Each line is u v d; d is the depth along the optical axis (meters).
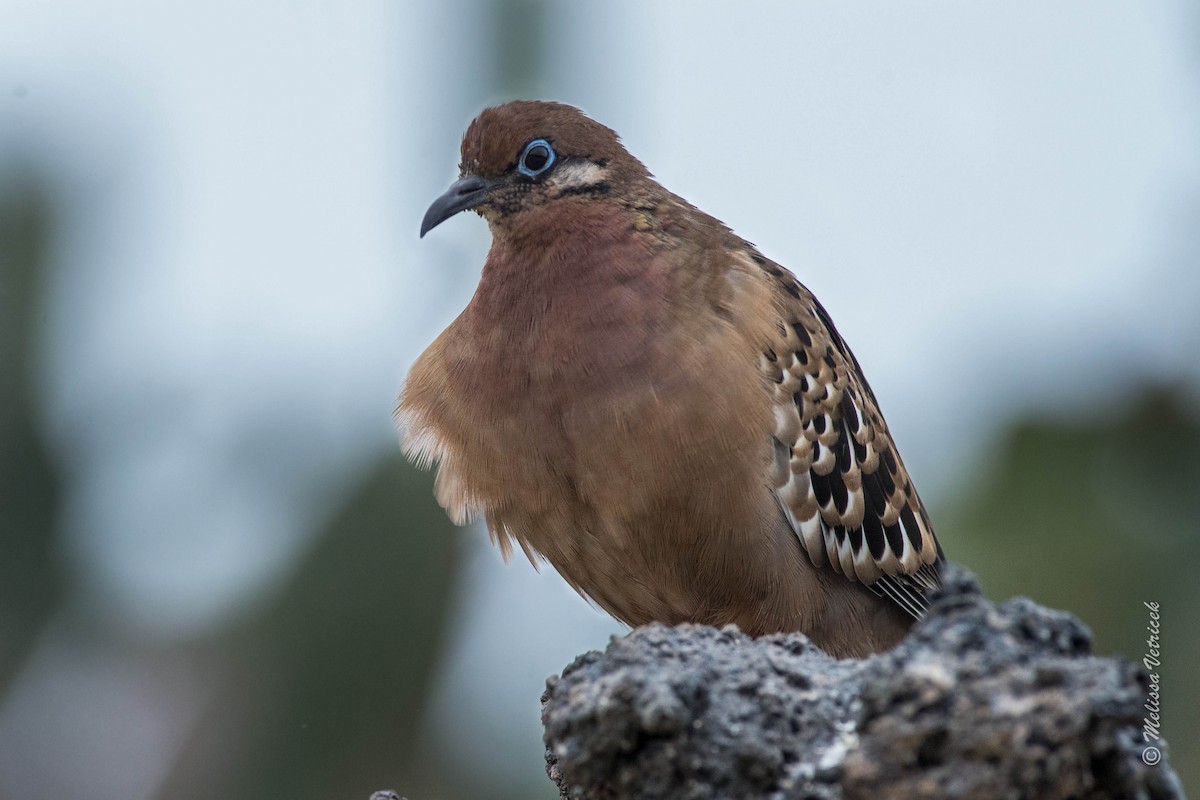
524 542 10.56
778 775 6.43
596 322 9.59
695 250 10.05
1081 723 5.58
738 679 6.59
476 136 10.56
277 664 10.34
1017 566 9.98
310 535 10.48
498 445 9.90
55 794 11.90
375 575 10.37
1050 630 5.99
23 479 10.59
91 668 11.41
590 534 10.05
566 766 6.51
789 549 10.00
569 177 10.26
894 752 5.76
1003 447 10.29
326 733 10.32
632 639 6.83
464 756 10.75
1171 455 10.09
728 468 9.56
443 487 10.32
